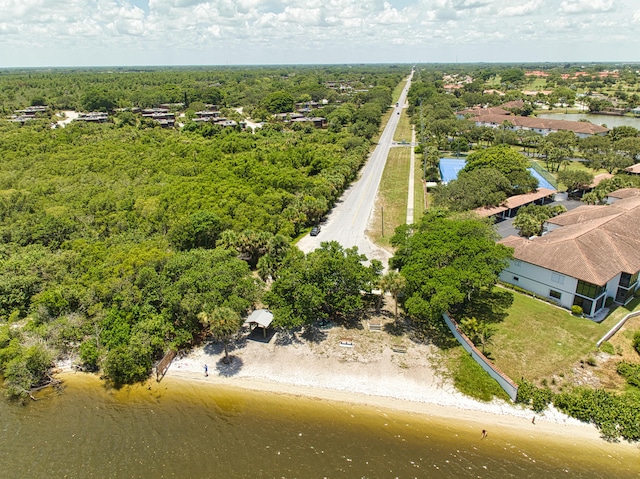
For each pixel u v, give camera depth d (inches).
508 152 3754.9
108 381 1711.4
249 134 5418.3
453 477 1272.1
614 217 2394.2
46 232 2679.6
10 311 2118.6
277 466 1318.9
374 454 1353.3
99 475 1310.3
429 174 4200.3
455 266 1916.8
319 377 1688.0
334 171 3789.4
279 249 2237.9
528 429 1430.9
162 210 2923.2
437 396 1574.8
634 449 1350.9
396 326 1961.1
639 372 1598.2
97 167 3988.7
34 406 1592.0
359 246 2741.1
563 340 1806.1
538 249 2128.4
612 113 7396.7
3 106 7372.1
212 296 1781.5
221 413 1531.7
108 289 1974.7
